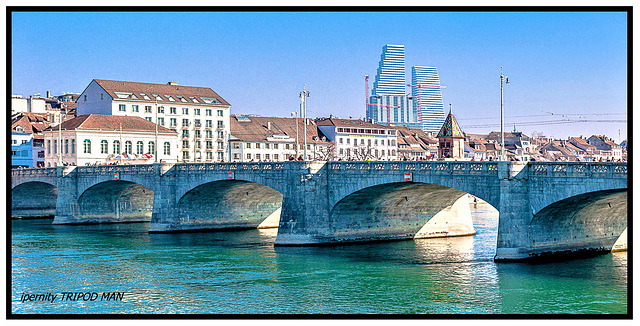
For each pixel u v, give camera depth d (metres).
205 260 80.62
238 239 101.31
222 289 64.38
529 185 70.69
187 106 185.50
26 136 182.38
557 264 70.69
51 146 161.12
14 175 139.50
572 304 55.62
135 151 161.38
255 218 119.50
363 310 55.62
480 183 74.00
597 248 77.00
